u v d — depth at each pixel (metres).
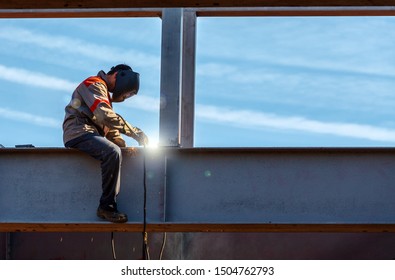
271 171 15.35
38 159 15.62
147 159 15.50
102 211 14.96
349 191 15.22
